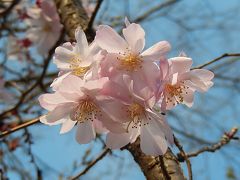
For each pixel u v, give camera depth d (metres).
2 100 0.57
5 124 0.46
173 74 0.20
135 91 0.19
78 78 0.19
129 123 0.20
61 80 0.20
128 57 0.20
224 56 0.26
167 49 0.20
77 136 0.21
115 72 0.19
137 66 0.19
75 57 0.21
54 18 0.49
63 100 0.20
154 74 0.19
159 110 0.20
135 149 0.22
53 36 0.49
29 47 0.59
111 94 0.19
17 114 0.47
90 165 0.28
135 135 0.20
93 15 0.29
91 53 0.21
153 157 0.21
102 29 0.20
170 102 0.20
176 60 0.19
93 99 0.20
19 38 0.59
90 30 0.30
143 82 0.19
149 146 0.20
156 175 0.21
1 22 0.56
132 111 0.19
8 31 0.59
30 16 0.52
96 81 0.19
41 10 0.50
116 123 0.19
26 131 0.39
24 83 0.61
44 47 0.50
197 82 0.20
